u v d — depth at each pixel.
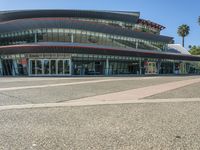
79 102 11.27
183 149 4.99
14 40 48.12
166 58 54.72
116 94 14.17
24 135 5.93
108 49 44.28
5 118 7.81
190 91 15.81
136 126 6.78
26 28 45.59
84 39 46.19
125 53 46.62
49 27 44.41
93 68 43.75
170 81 25.11
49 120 7.50
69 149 4.98
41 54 41.34
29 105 10.38
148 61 52.28
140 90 16.31
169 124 7.00
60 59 41.34
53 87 18.20
